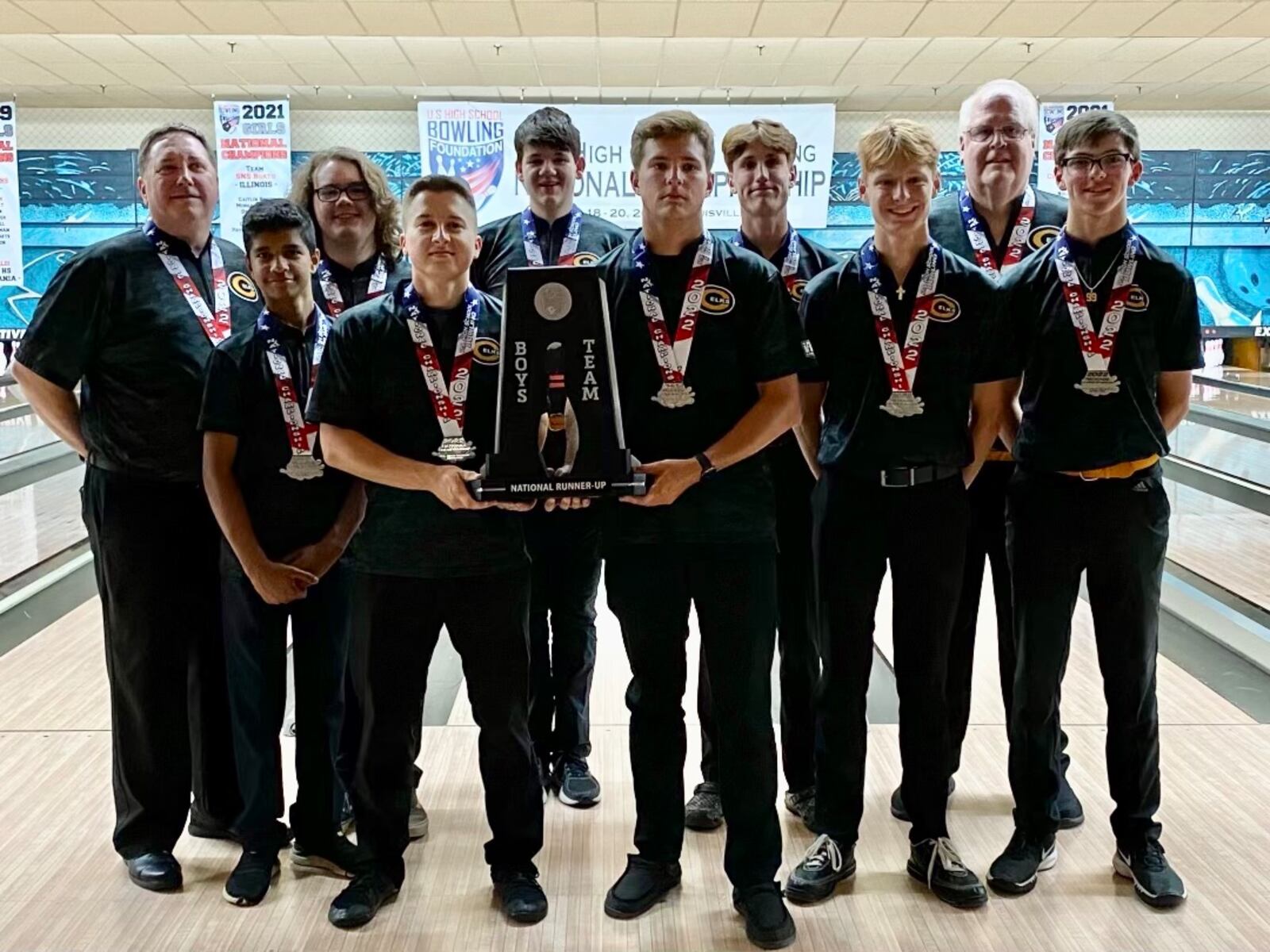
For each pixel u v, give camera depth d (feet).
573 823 9.02
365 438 7.19
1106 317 7.44
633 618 7.32
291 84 33.86
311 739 7.94
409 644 7.34
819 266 9.14
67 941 7.21
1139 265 7.47
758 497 7.29
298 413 7.64
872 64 31.71
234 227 35.29
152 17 24.77
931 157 7.25
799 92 35.24
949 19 25.48
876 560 7.62
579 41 29.17
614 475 6.73
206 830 8.76
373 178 8.78
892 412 7.43
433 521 7.19
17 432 22.18
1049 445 7.60
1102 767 9.93
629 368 7.22
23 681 12.30
